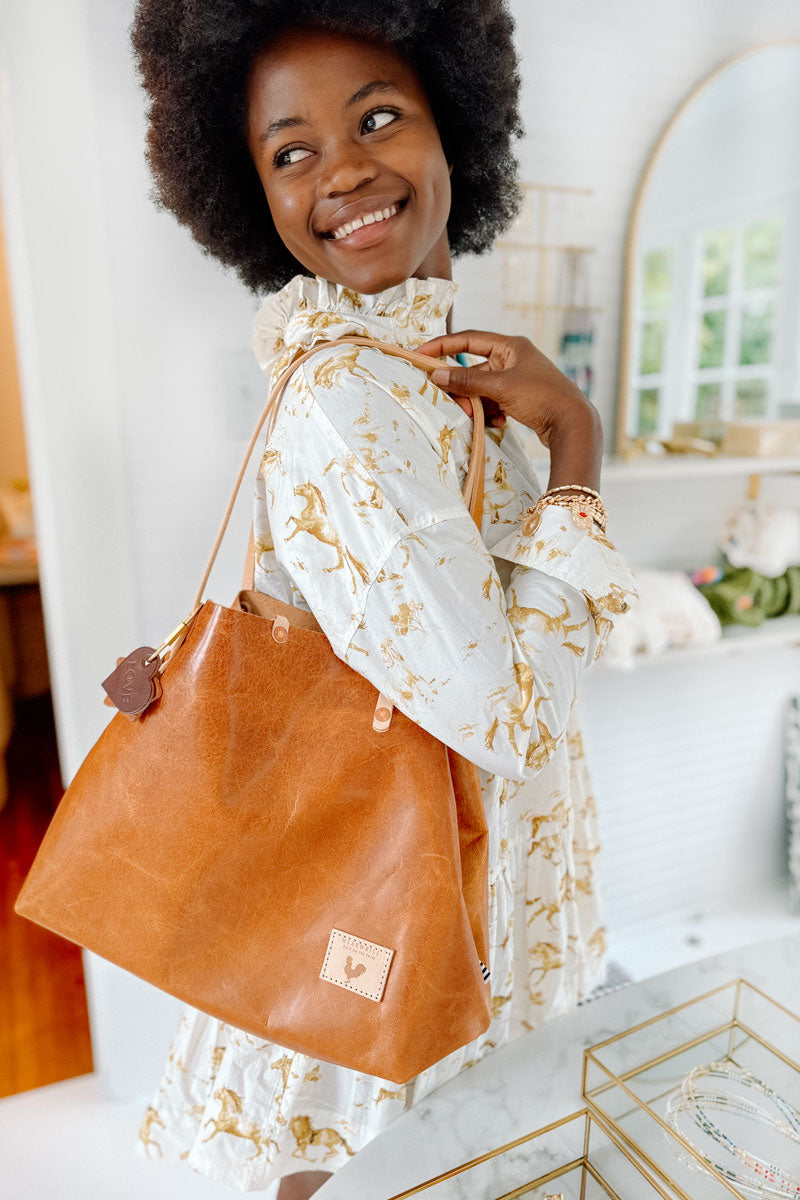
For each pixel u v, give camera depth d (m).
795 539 1.87
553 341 1.69
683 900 2.18
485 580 0.69
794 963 1.05
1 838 2.72
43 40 1.20
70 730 1.45
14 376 4.15
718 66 1.67
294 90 0.75
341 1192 0.74
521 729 0.68
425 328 0.86
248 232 1.01
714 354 1.82
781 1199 0.73
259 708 0.73
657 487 1.90
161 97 0.89
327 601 0.70
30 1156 1.49
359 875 0.72
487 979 0.84
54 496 1.35
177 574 1.48
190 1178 1.45
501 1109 0.83
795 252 1.84
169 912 0.74
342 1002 0.71
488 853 0.86
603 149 1.63
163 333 1.38
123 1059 1.59
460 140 0.95
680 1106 0.83
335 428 0.69
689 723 2.07
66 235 1.27
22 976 2.01
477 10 0.84
